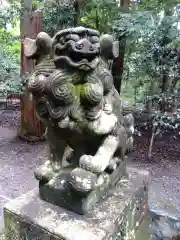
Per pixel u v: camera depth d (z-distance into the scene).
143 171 1.27
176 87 2.33
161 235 1.28
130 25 1.85
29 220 0.82
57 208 0.88
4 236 0.92
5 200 1.83
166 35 1.92
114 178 1.04
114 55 0.93
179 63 2.11
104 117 0.87
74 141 0.93
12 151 2.87
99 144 0.93
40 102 0.82
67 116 0.81
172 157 2.69
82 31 0.77
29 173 2.34
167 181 2.20
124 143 1.01
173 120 2.12
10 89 2.60
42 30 2.68
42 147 3.00
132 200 1.01
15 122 4.03
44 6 2.45
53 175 0.92
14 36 2.89
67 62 0.76
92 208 0.89
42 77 0.80
